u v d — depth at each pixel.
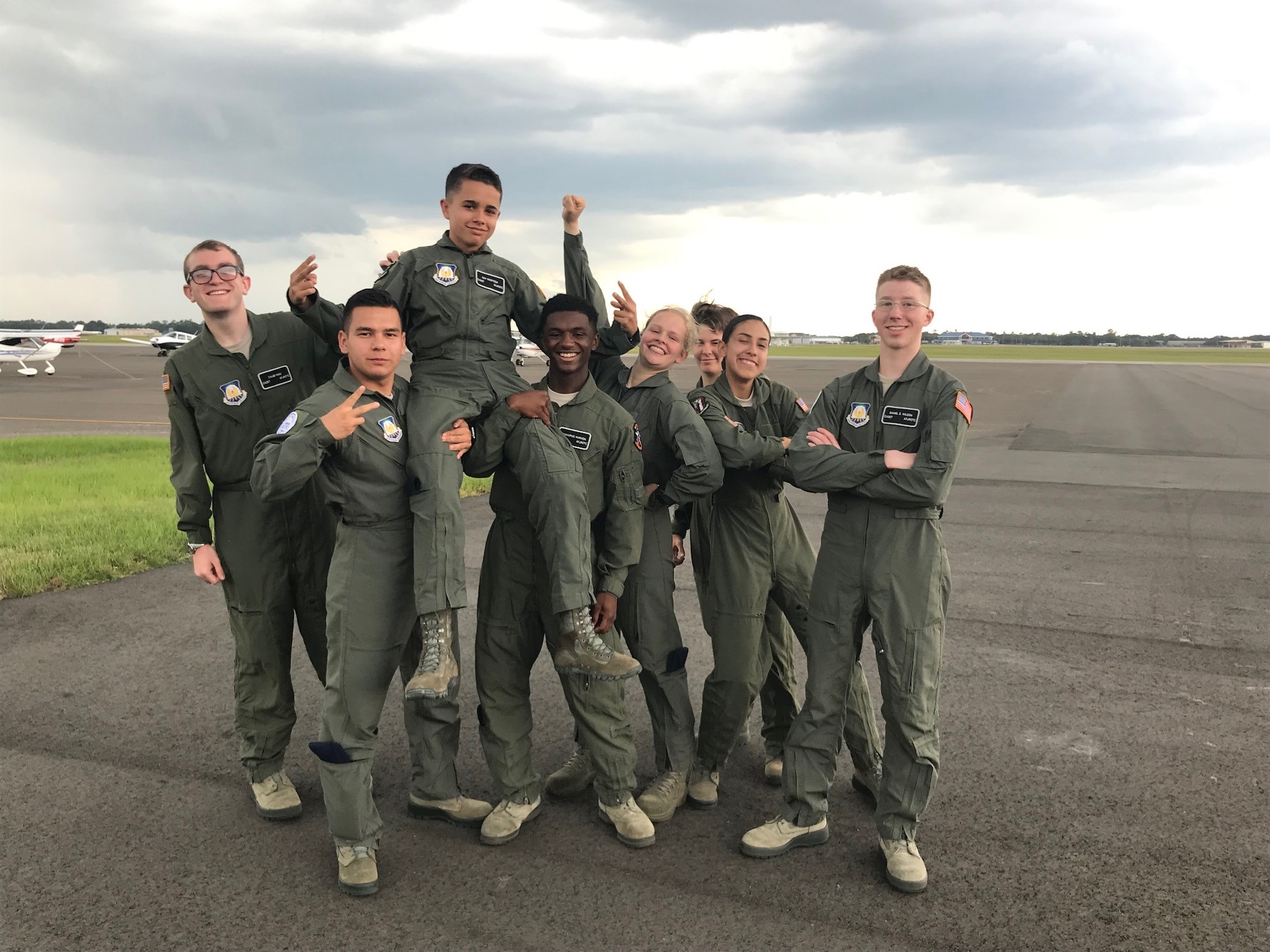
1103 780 3.38
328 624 2.73
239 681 3.15
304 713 4.12
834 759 2.88
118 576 6.41
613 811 2.99
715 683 3.20
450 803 3.09
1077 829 3.02
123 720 3.95
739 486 3.15
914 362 2.79
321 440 2.49
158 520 8.00
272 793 3.15
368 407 2.58
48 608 5.63
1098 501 9.81
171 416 3.09
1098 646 4.95
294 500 3.12
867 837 3.00
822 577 2.84
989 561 6.96
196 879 2.72
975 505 9.54
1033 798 3.23
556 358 2.95
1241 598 5.91
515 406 2.81
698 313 3.68
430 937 2.42
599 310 3.51
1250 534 7.98
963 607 5.70
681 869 2.79
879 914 2.53
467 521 8.48
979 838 2.96
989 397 29.39
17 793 3.27
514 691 3.04
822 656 2.84
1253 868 2.77
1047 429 18.50
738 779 3.50
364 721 2.70
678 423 3.05
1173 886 2.67
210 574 3.06
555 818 3.16
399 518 2.75
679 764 3.20
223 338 3.08
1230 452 14.41
